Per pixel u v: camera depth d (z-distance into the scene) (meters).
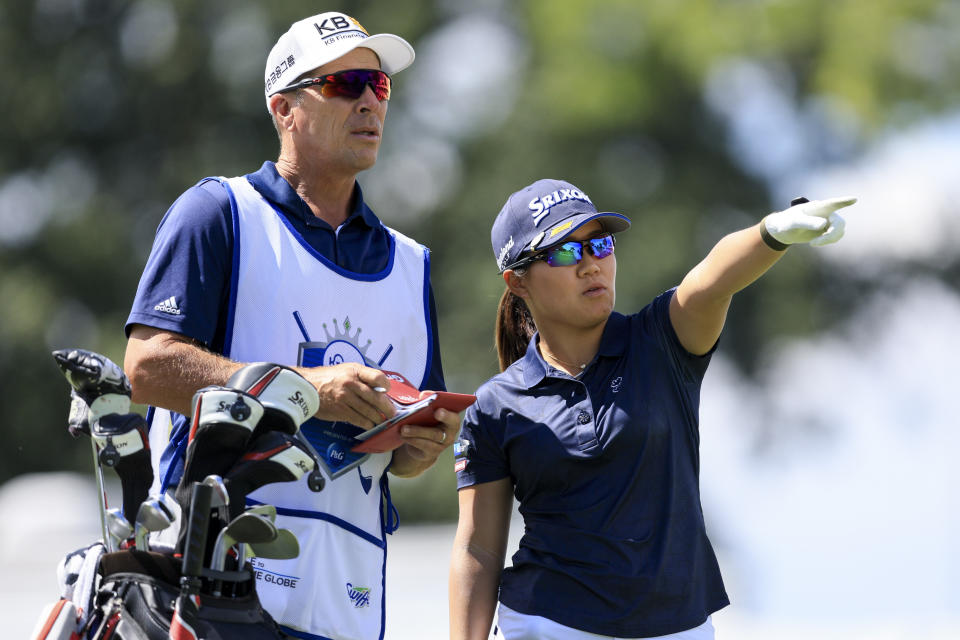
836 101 83.56
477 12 94.12
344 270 16.00
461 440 16.22
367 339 16.08
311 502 15.20
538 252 15.78
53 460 90.62
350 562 15.51
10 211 94.00
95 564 12.88
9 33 94.81
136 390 15.11
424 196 92.75
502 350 17.44
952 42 83.69
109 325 88.06
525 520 15.71
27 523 52.94
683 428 15.45
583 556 14.98
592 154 85.50
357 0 92.69
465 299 83.94
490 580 16.03
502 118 89.44
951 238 92.25
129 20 94.38
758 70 86.25
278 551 12.86
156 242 15.79
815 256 87.56
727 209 87.81
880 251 91.62
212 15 92.19
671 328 15.49
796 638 35.62
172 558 12.49
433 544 47.41
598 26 84.00
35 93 93.88
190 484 12.47
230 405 12.24
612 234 16.38
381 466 16.06
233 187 15.89
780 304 85.38
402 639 36.53
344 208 16.66
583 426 15.23
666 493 15.16
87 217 90.81
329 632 15.19
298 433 13.16
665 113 84.75
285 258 15.73
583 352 15.89
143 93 92.75
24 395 89.25
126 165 94.62
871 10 82.69
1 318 89.00
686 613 14.95
